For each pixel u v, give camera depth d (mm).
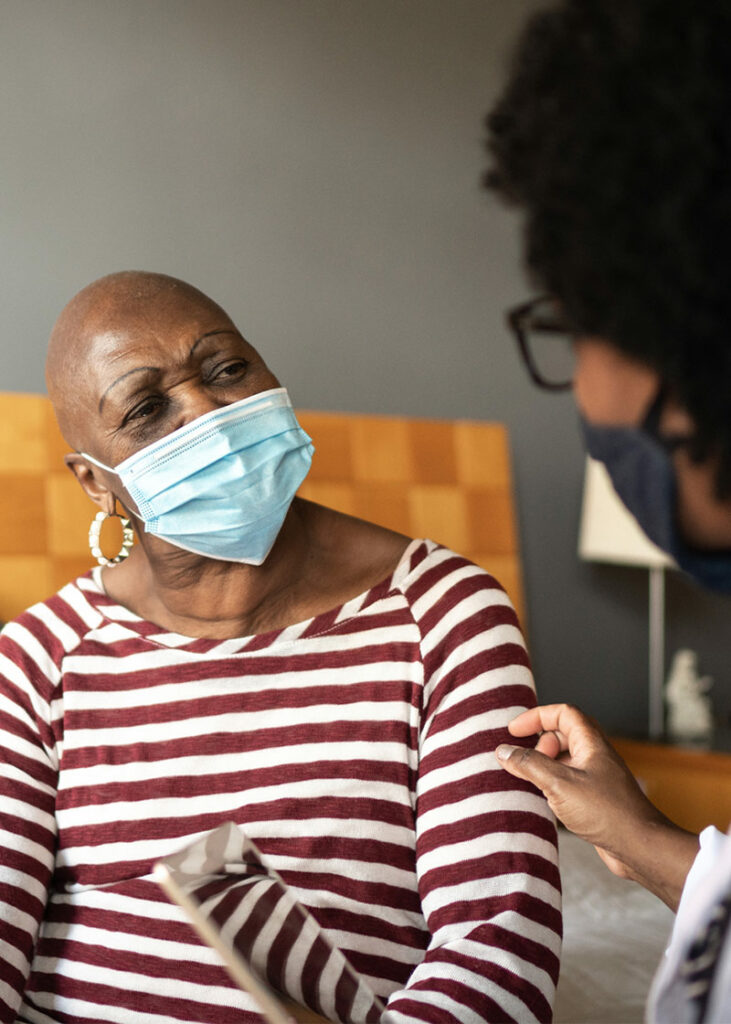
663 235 477
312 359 2795
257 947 757
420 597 1161
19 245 2445
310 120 2814
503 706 1098
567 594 3156
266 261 2740
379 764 1103
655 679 3199
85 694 1188
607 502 2982
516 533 3012
